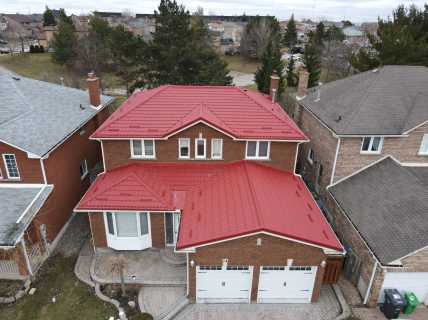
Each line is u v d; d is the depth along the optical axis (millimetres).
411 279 15945
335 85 26828
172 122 20469
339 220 20312
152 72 53469
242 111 21766
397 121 20484
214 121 19953
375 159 21141
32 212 17609
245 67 82625
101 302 16500
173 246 19641
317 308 16562
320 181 24297
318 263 15961
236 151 20703
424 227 15688
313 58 51875
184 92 23578
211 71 44625
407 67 23391
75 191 23469
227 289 16922
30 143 18562
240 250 15586
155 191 18641
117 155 20578
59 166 20844
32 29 122500
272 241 15359
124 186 18531
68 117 23281
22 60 73688
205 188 19344
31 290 17016
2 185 19219
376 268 15703
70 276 18141
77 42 64688
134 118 20750
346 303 16734
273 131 20328
